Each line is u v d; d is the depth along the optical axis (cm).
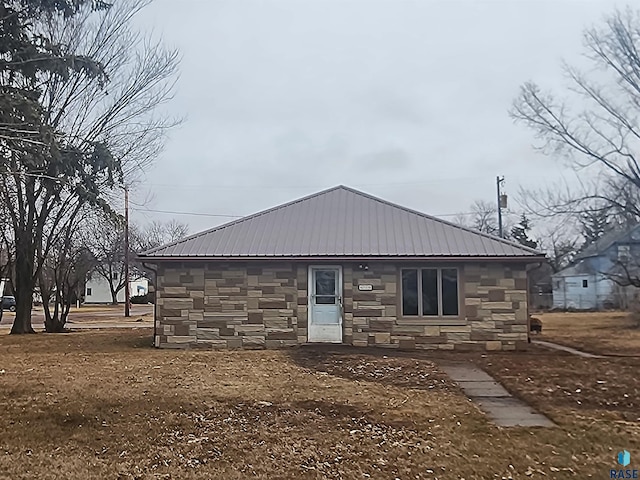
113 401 914
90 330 2608
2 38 1354
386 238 1764
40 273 2523
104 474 634
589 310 4238
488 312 1652
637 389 1052
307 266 1706
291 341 1695
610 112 3072
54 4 1457
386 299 1680
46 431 781
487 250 1667
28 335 2259
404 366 1316
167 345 1716
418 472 641
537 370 1251
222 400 927
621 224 3266
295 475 631
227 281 1717
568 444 736
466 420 849
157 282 1727
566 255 4953
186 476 627
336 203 2030
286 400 937
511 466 660
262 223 1897
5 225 2362
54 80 1853
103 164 1869
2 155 1296
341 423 820
